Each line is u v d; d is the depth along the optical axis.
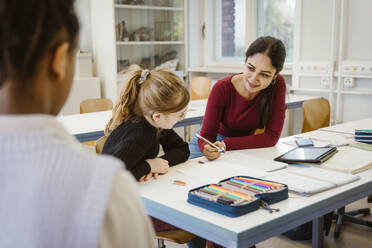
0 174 0.43
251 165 1.90
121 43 4.99
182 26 5.57
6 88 0.45
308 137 2.53
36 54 0.44
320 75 4.43
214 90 2.36
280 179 1.67
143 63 5.33
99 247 0.42
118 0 4.93
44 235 0.42
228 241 1.21
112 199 0.44
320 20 4.40
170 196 1.50
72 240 0.42
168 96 1.61
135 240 0.46
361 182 1.67
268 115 2.35
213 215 1.31
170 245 2.61
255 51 2.13
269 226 1.26
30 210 0.42
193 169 1.84
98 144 1.96
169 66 5.59
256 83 2.16
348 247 2.58
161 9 5.40
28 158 0.43
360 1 4.12
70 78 0.51
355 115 4.29
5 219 0.42
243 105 2.35
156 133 1.76
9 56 0.43
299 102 4.07
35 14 0.44
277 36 5.07
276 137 2.33
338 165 1.89
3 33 0.43
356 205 3.23
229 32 5.51
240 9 5.33
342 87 4.33
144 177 1.69
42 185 0.42
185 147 1.98
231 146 2.21
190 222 1.32
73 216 0.42
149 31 5.32
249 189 1.47
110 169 0.45
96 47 5.16
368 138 2.39
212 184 1.52
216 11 5.63
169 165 1.87
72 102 4.72
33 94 0.46
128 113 1.71
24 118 0.44
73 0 0.49
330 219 2.70
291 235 2.67
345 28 4.25
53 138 0.45
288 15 4.92
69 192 0.43
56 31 0.46
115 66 4.94
